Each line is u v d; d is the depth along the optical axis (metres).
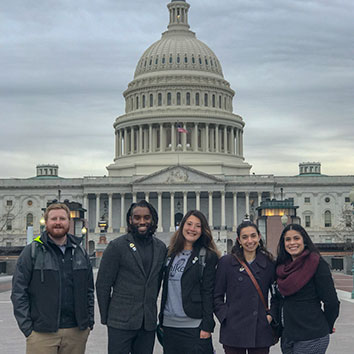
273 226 65.50
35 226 129.75
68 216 10.88
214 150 144.25
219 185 123.31
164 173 123.81
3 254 66.50
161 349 16.75
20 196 130.50
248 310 10.98
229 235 118.75
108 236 119.06
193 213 11.51
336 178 129.25
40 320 10.41
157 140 145.62
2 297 31.83
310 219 129.12
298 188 129.75
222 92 149.00
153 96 145.88
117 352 11.00
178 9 157.12
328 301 10.47
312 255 10.61
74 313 10.74
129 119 144.75
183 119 140.62
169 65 147.25
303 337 10.48
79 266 10.80
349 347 16.31
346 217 121.94
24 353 15.88
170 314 11.30
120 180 128.00
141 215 11.36
